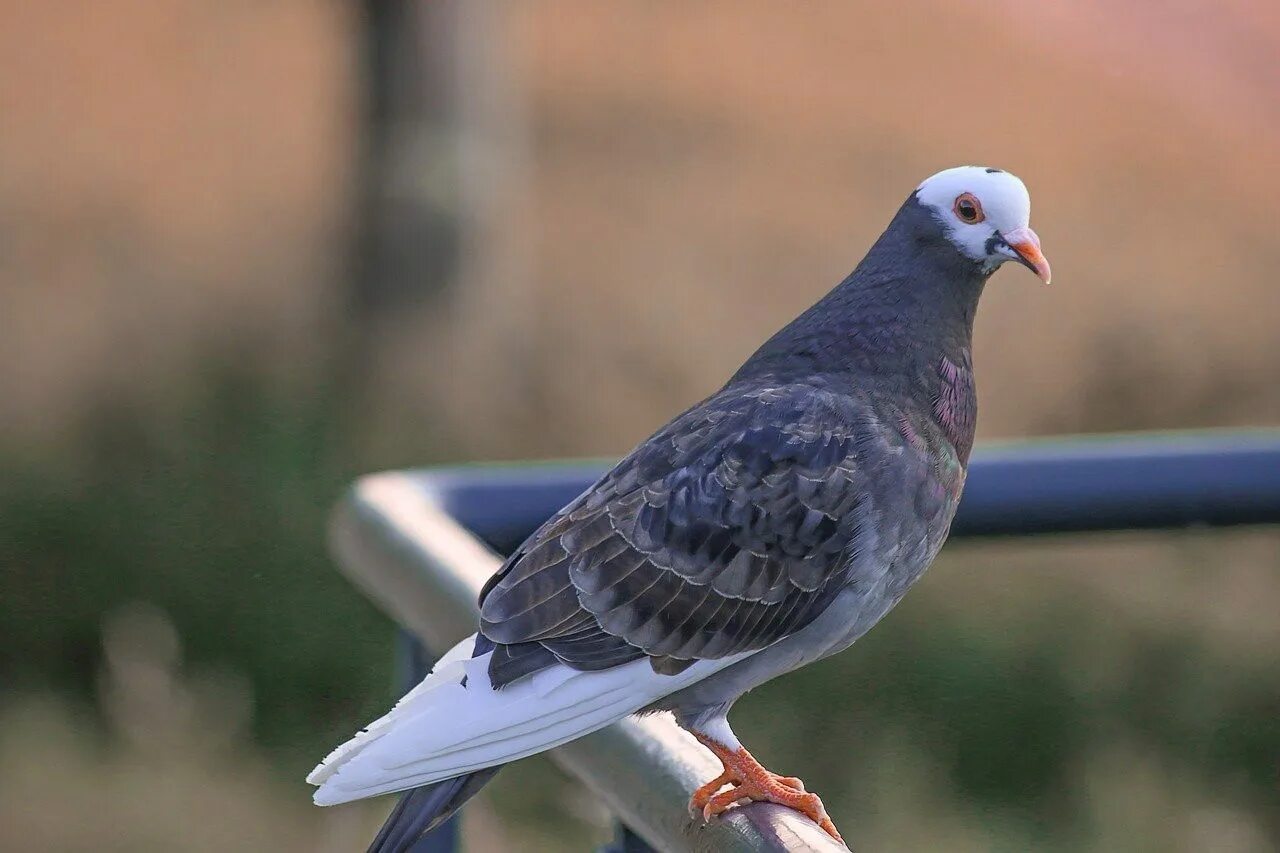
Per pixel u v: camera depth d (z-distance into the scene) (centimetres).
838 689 1290
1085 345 1745
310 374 1584
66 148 1986
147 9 2295
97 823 1159
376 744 384
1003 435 1647
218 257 1780
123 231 1816
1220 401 1692
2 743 1250
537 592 416
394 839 378
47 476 1426
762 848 327
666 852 352
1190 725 1282
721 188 2045
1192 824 1182
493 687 400
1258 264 1947
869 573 438
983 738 1258
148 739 1262
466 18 1700
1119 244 1959
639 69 2333
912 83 2373
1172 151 2242
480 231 1717
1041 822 1189
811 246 1944
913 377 453
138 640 1311
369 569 450
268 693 1309
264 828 1166
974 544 549
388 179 1689
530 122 2164
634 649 418
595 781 380
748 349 1745
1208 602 1391
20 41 2203
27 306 1659
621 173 2070
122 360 1582
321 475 1441
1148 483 465
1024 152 2195
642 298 1803
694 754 356
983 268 462
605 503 432
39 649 1351
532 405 1628
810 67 2389
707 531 427
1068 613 1364
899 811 1180
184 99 2111
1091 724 1277
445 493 468
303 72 2178
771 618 432
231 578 1359
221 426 1484
